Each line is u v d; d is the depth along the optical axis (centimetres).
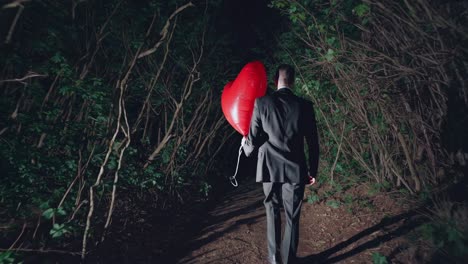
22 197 280
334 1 340
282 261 276
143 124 550
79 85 288
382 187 395
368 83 341
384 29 315
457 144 324
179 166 509
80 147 310
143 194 438
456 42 264
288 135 252
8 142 262
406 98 339
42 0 274
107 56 400
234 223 397
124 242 333
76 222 298
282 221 387
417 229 305
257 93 267
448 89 303
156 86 458
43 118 287
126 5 359
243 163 802
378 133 384
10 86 303
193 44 493
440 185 346
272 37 555
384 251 285
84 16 348
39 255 279
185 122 550
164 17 411
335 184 435
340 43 352
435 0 271
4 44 231
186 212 447
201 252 324
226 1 651
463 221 287
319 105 419
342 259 285
